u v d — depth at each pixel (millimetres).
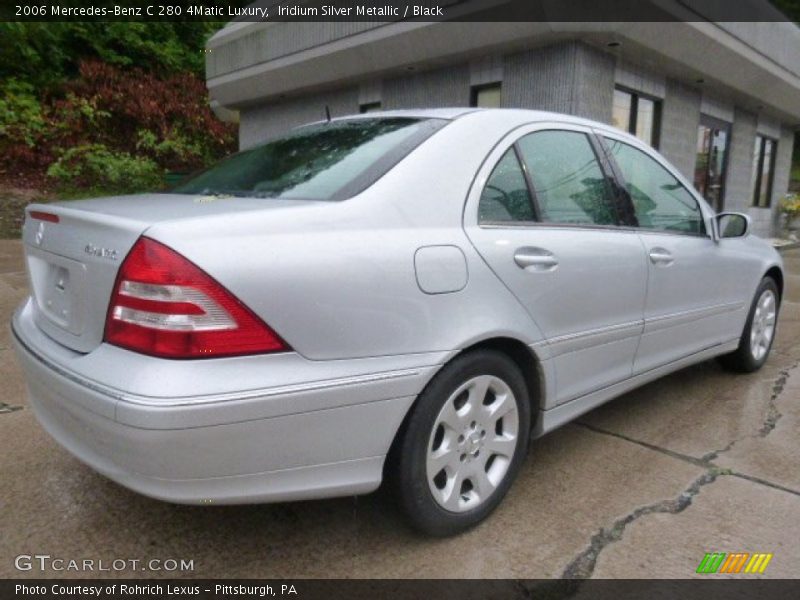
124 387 1671
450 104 8680
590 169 2859
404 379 1973
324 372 1835
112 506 2414
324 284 1838
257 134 12477
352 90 10180
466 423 2221
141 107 13875
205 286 1689
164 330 1680
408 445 2045
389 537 2248
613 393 2932
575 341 2586
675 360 3332
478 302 2178
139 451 1656
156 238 1720
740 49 8758
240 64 11234
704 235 3510
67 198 11266
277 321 1764
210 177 2686
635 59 8031
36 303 2301
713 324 3594
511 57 7832
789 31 10195
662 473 2744
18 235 9445
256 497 1801
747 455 2926
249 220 1819
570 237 2576
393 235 2018
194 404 1638
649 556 2148
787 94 10859
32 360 2061
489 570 2074
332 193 2098
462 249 2160
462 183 2268
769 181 13070
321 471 1882
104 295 1820
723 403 3615
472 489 2301
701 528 2314
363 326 1904
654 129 8945
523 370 2494
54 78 13719
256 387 1718
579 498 2531
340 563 2105
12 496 2461
